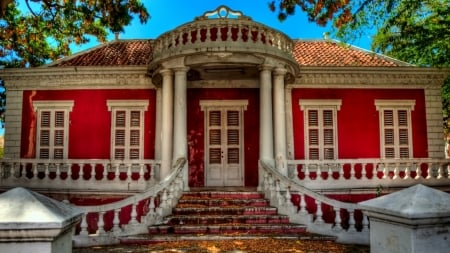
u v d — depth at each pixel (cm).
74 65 1680
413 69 1603
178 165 1180
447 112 2270
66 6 1401
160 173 1318
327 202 990
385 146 1619
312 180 1303
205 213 1060
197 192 1176
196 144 1585
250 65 1283
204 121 1597
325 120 1625
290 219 1027
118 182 1308
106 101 1631
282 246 856
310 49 1864
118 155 1609
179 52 1239
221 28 1240
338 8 1211
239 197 1170
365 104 1634
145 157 1599
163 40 1319
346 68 1584
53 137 1627
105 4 1296
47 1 1409
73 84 1638
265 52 1239
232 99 1600
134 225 957
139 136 1614
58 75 1620
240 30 1236
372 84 1638
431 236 324
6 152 1622
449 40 1566
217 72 1442
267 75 1274
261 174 1223
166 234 952
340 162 1315
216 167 1577
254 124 1593
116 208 947
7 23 1636
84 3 1357
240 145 1587
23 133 1633
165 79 1319
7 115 1639
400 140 1627
